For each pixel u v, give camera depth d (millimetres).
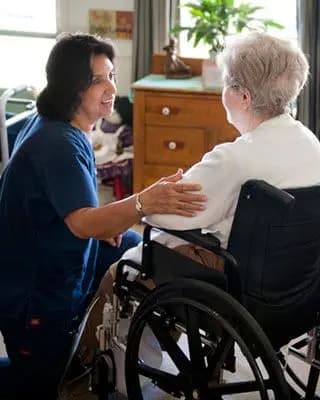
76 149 1664
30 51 4172
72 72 1691
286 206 1312
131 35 3777
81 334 1914
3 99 2533
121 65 3838
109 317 1758
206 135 3186
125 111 3709
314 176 1471
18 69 4215
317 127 3389
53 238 1742
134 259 1702
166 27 3592
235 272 1409
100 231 1583
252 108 1479
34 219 1731
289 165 1438
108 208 1559
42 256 1762
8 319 1832
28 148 1694
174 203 1442
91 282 1966
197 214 1445
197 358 1502
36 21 4074
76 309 1853
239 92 1479
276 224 1386
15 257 1797
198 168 1463
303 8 3262
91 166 1760
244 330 1357
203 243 1429
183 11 3625
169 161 3289
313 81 3322
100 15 3809
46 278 1785
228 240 1446
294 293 1515
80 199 1612
